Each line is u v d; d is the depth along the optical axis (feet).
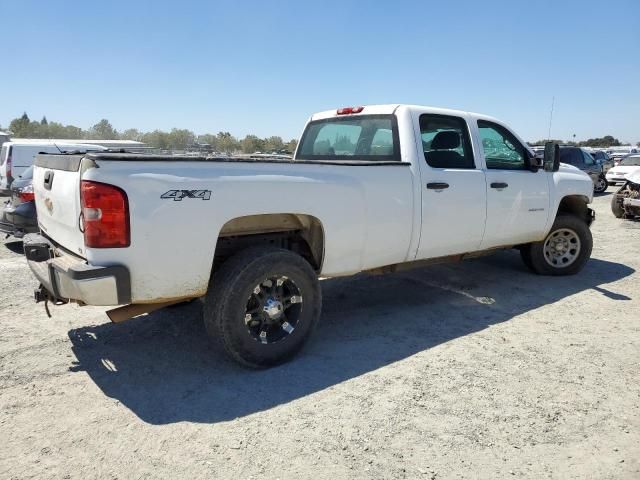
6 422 10.12
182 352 13.71
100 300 10.48
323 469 8.73
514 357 13.43
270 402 11.03
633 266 24.29
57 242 12.82
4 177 45.52
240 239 13.15
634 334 15.15
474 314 17.03
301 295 12.98
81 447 9.33
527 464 8.92
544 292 19.62
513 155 19.52
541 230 20.47
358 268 14.60
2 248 27.99
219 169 11.57
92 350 13.82
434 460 9.00
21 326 15.55
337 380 12.09
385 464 8.87
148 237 10.64
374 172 14.44
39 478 8.45
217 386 11.76
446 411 10.64
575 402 11.06
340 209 13.57
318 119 19.85
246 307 12.30
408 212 15.29
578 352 13.76
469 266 23.94
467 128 17.70
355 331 15.42
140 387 11.71
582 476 8.62
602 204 54.54
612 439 9.70
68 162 11.37
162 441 9.53
